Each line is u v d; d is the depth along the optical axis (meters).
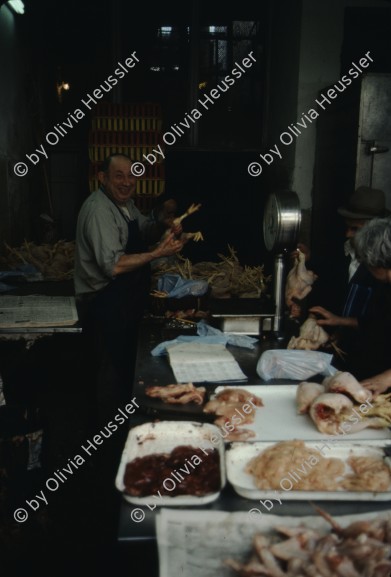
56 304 4.10
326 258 5.86
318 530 1.44
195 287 3.50
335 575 1.27
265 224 3.13
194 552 1.37
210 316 3.31
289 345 2.85
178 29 8.60
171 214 4.14
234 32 8.66
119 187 3.66
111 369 3.71
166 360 2.75
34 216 8.13
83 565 2.65
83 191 8.92
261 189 8.99
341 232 5.34
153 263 4.65
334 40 6.26
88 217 3.60
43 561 2.67
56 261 5.46
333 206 5.62
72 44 8.59
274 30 8.12
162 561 1.34
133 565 1.62
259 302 3.37
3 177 6.33
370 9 6.23
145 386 2.39
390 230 2.34
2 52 6.48
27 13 7.85
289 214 2.90
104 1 8.45
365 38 6.34
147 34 8.59
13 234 6.82
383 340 2.71
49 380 4.51
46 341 4.71
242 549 1.39
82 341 4.43
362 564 1.29
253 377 2.51
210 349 2.74
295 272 3.49
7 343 4.40
